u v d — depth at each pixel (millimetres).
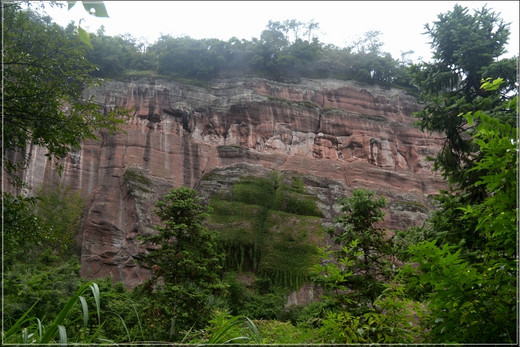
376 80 47344
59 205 28609
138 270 30094
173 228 12352
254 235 36094
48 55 6715
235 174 40469
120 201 32219
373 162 40500
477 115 3223
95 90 31719
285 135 44812
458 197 7992
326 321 3510
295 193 40125
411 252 3066
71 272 14086
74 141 7086
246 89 45469
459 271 2898
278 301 22734
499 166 3129
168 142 36844
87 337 2900
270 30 49812
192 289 11055
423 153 38688
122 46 35188
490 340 2934
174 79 40500
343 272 4215
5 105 6176
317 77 49406
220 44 45250
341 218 11500
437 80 10812
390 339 3297
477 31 10180
